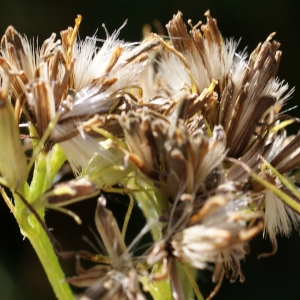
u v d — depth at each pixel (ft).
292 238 1.07
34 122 0.58
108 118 0.58
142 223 0.93
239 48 1.18
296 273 1.05
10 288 1.03
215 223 0.55
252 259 1.06
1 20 1.11
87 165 0.58
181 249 0.55
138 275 0.56
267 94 0.60
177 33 0.62
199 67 0.61
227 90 0.60
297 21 1.20
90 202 1.02
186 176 0.56
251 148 0.59
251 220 0.59
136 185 0.59
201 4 1.17
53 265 0.58
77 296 0.56
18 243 1.06
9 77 0.58
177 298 0.55
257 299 1.04
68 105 0.58
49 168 0.58
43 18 1.12
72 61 0.58
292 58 1.20
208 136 0.58
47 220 1.01
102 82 0.59
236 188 0.56
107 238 0.56
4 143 0.56
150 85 0.64
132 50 0.60
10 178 0.57
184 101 0.57
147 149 0.57
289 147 0.60
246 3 1.18
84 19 1.13
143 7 1.14
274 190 0.57
